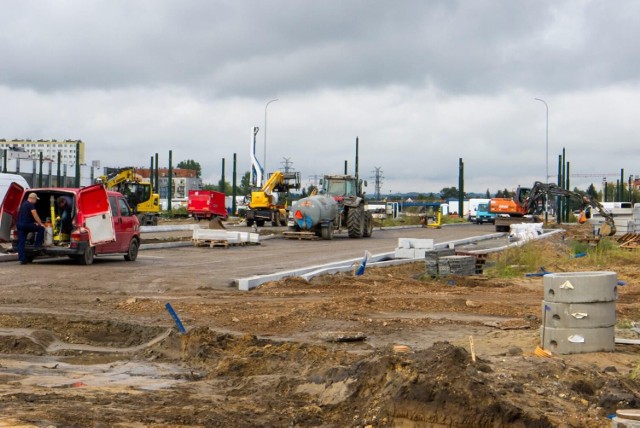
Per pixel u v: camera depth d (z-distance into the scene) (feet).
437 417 23.76
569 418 24.71
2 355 34.86
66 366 33.12
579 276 34.27
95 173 327.26
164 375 31.76
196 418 24.20
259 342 35.63
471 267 77.25
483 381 25.32
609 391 27.20
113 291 53.52
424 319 44.24
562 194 157.17
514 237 129.08
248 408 25.93
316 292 56.29
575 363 31.76
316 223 124.47
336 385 27.07
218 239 102.68
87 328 39.68
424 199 444.55
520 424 23.52
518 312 48.80
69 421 22.93
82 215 69.92
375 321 42.88
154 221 165.68
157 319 42.14
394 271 79.71
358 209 132.46
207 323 41.34
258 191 171.73
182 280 60.80
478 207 237.45
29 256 70.44
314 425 24.36
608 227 142.92
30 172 278.26
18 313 43.01
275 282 60.18
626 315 48.08
